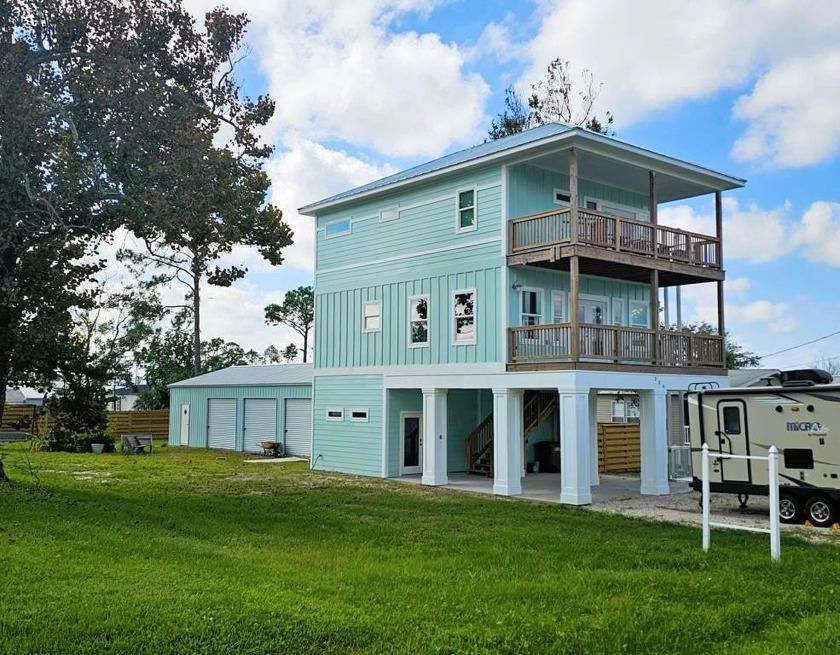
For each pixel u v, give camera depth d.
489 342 18.80
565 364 16.80
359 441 22.45
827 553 10.37
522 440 21.70
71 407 17.02
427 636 6.32
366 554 9.98
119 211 14.16
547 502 16.59
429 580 8.38
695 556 9.95
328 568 8.91
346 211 23.81
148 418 40.31
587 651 6.13
